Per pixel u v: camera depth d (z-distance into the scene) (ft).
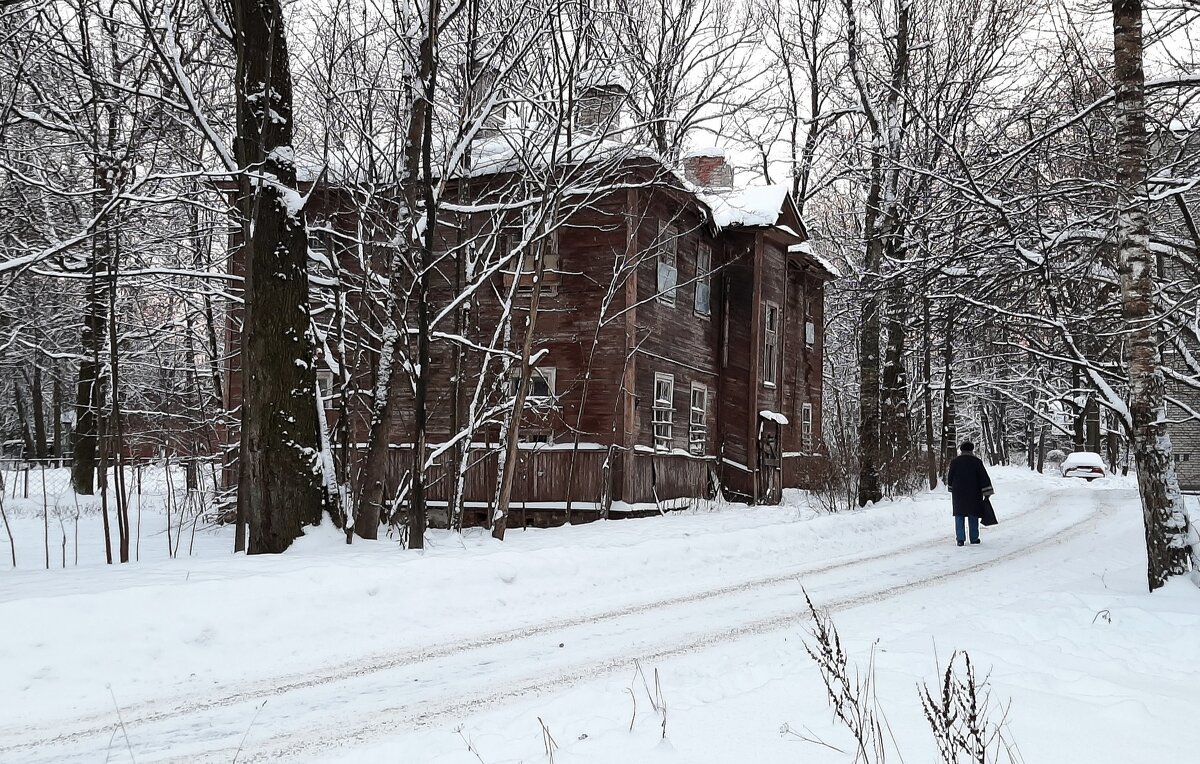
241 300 51.08
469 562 35.35
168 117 47.85
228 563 34.65
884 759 14.79
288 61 42.96
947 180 42.75
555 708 19.06
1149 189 37.29
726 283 88.48
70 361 97.60
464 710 20.33
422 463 42.65
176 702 21.17
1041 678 20.57
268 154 41.65
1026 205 43.52
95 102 44.91
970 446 55.52
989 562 46.73
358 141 51.62
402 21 46.62
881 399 89.92
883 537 59.88
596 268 69.62
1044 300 44.78
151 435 69.05
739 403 87.20
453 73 52.37
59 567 39.60
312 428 42.73
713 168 90.48
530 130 51.11
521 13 47.29
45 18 43.93
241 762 17.02
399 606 30.91
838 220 120.67
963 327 52.70
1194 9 35.83
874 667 21.85
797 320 106.73
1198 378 39.58
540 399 56.44
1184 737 16.30
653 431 73.41
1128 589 35.76
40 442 143.02
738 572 43.62
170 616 25.85
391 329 48.08
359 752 16.70
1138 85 34.53
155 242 56.03
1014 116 46.78
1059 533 61.21
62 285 87.45
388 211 54.39
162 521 67.05
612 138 58.39
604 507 64.23
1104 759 15.11
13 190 54.24
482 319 71.05
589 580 38.47
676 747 15.75
